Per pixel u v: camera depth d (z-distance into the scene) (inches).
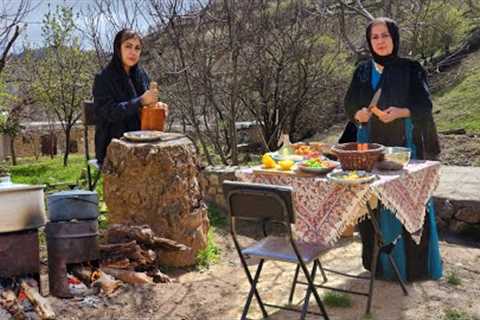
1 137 618.2
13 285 163.9
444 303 160.7
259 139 431.5
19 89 589.9
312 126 428.8
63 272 165.8
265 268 194.1
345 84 395.9
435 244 176.6
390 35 167.3
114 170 193.6
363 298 165.3
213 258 203.5
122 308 158.9
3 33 370.0
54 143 684.7
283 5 356.8
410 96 169.5
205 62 323.6
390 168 156.5
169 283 176.6
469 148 374.9
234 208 141.6
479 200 223.0
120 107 210.5
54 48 562.9
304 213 151.3
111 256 177.6
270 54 358.3
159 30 331.9
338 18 340.5
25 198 160.9
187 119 350.6
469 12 472.4
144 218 191.9
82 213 169.0
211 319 154.9
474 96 503.5
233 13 317.1
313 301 165.3
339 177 144.6
